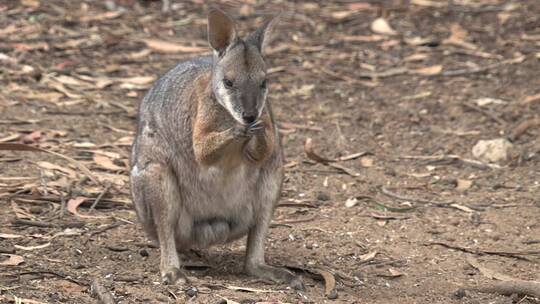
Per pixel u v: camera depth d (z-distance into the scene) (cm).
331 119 1463
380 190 1215
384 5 1988
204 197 905
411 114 1484
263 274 909
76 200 1094
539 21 1889
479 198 1194
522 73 1638
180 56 1670
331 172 1273
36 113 1388
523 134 1404
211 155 867
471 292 910
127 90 1515
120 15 1842
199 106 883
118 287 849
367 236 1056
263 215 921
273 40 1781
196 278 895
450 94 1559
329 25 1877
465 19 1917
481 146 1337
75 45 1664
